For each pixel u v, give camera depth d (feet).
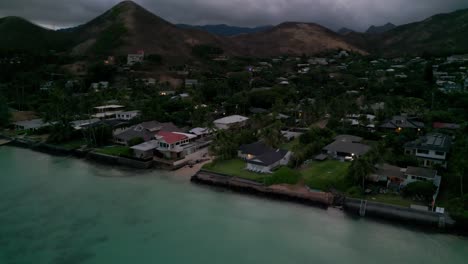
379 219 153.28
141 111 360.89
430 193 154.51
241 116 352.90
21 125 339.77
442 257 125.49
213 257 129.18
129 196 184.34
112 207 170.60
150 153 246.47
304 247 134.92
